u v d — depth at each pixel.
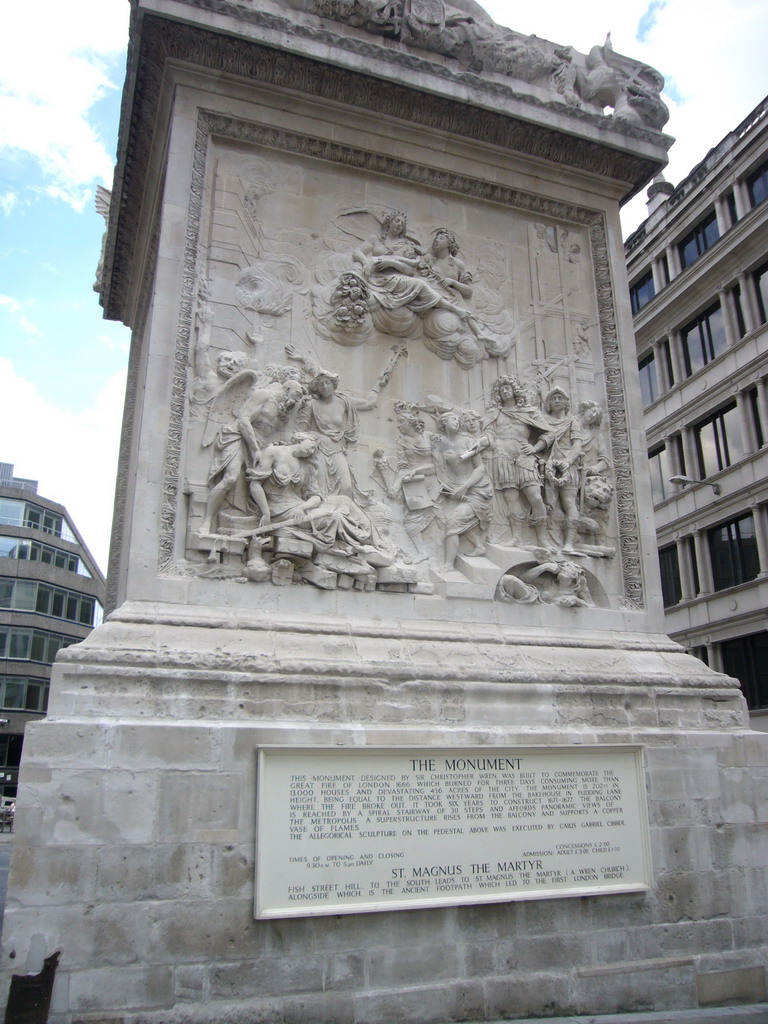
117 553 13.95
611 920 8.12
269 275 9.96
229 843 7.15
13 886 6.54
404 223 10.89
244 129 10.41
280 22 10.23
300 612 8.58
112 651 7.48
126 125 11.02
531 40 12.07
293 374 9.50
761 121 27.12
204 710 7.50
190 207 9.77
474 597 9.33
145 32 9.89
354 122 10.91
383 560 9.07
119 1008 6.50
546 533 10.16
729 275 27.95
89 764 6.98
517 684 8.70
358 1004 7.04
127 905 6.76
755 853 8.92
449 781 7.92
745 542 26.52
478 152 11.47
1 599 50.56
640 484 10.76
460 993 7.34
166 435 8.73
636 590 10.35
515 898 7.75
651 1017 7.61
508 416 10.56
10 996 6.26
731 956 8.36
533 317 11.27
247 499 8.81
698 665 9.87
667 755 8.92
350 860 7.36
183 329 9.23
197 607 8.21
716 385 27.88
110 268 14.01
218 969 6.82
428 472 9.82
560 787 8.34
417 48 11.34
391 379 10.20
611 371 11.29
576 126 11.54
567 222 11.98
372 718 8.01
